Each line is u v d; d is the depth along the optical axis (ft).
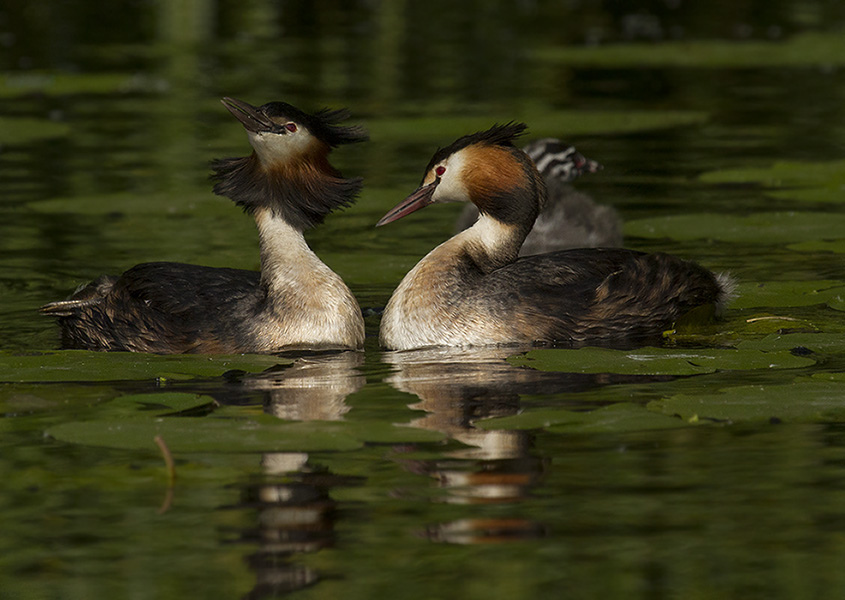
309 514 28.02
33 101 97.45
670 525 27.17
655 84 104.63
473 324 43.70
